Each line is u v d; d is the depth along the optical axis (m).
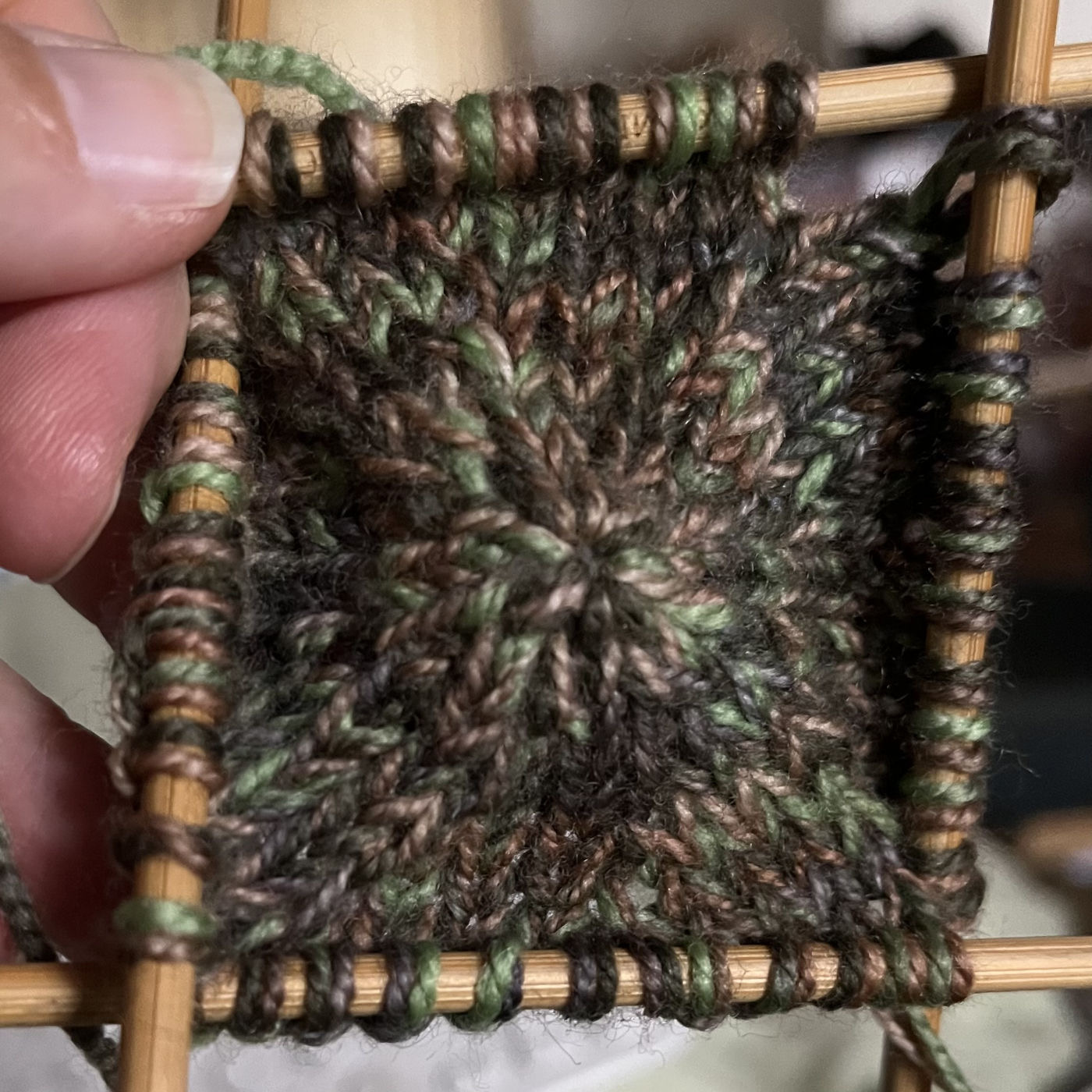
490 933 0.08
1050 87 0.08
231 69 0.08
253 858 0.08
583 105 0.08
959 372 0.08
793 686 0.08
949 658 0.08
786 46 0.10
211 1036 0.07
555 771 0.08
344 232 0.08
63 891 0.09
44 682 0.13
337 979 0.07
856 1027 0.12
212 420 0.08
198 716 0.07
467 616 0.08
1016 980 0.08
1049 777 0.12
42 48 0.08
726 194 0.08
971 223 0.08
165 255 0.08
